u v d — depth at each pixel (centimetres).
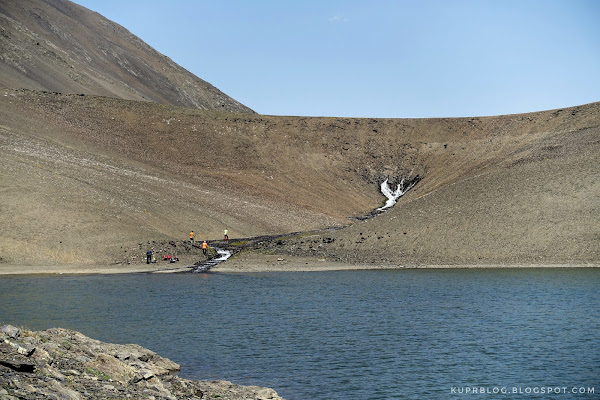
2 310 3588
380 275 5534
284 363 2495
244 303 3997
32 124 10975
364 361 2525
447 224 6719
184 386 1898
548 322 3247
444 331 3073
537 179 7050
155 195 8662
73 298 4134
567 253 5834
